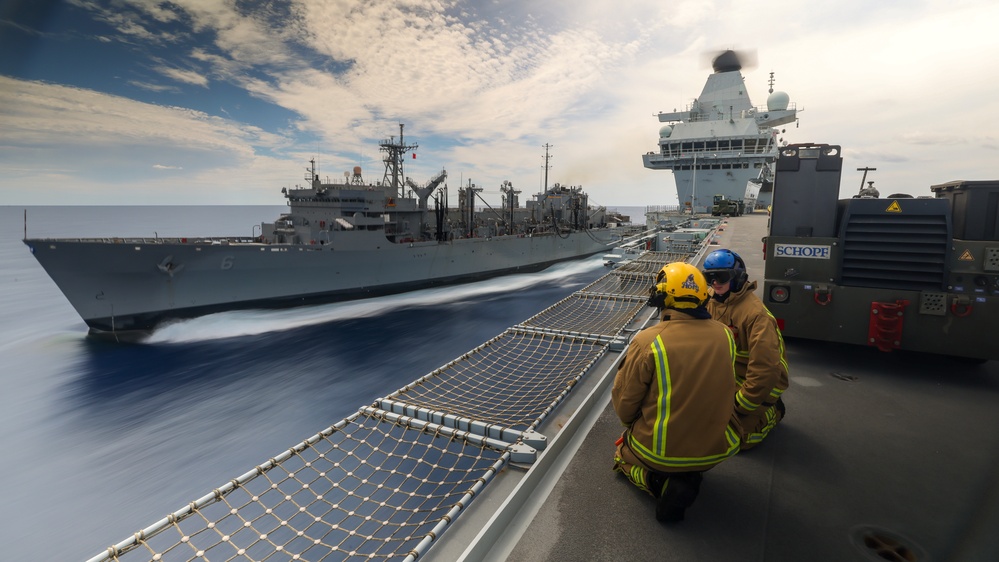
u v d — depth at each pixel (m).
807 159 5.32
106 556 2.75
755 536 2.66
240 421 18.50
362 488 10.98
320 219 36.31
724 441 2.57
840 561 2.44
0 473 15.05
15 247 95.12
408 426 4.27
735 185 48.94
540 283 46.12
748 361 3.21
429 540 2.60
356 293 36.25
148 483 14.41
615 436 3.86
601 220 67.12
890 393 4.65
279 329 30.48
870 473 3.30
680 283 2.59
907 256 4.85
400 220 40.62
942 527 2.67
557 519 2.85
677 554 2.52
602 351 5.93
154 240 32.66
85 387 21.89
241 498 11.42
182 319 30.02
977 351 4.63
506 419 4.16
